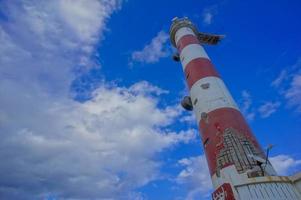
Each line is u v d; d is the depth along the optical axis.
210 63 21.41
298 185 13.00
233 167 13.86
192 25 27.36
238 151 14.40
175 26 27.00
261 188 12.51
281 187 12.57
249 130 15.93
